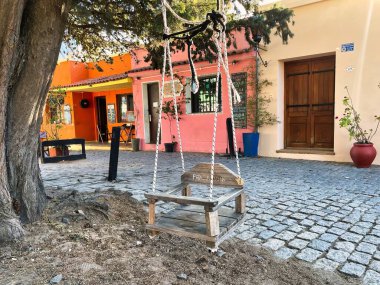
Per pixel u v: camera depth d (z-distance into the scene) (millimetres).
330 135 8625
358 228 3650
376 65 7414
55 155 10406
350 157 7910
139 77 12359
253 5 4836
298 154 8781
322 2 8000
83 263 2633
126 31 5266
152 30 4719
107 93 16172
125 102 15430
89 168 8281
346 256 2977
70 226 3389
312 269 2771
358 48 7625
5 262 2635
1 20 2795
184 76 11016
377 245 3191
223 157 9469
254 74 9297
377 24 7328
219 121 10367
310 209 4387
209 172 2842
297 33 8492
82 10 3646
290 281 2559
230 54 9594
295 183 5969
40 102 3469
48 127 16281
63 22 3393
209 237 2145
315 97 8781
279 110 9141
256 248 3174
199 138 10992
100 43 6043
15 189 3299
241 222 2648
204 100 10883
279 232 3582
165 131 11914
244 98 9602
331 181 6062
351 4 7625
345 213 4188
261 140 9469
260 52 9188
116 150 6434
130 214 3961
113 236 3223
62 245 2941
